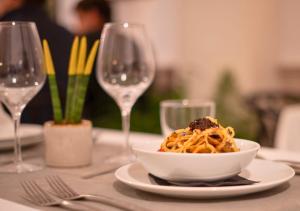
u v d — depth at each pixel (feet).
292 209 2.09
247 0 12.16
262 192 2.28
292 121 4.65
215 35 12.67
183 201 2.16
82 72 3.05
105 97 8.57
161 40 12.76
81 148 2.96
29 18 6.49
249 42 12.24
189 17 13.12
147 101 9.83
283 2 12.07
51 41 6.40
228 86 12.01
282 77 12.53
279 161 2.83
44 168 2.96
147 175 2.48
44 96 6.34
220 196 2.15
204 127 2.36
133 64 3.16
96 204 2.14
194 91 13.06
